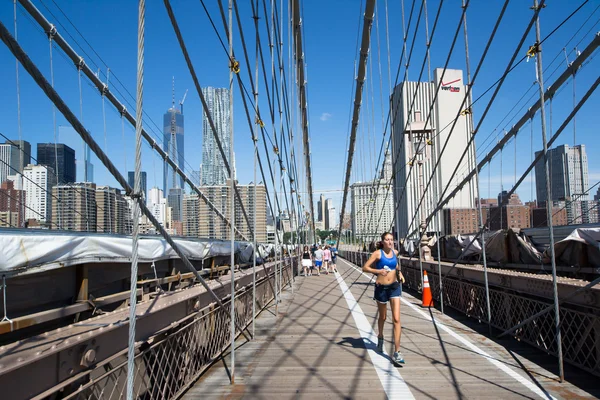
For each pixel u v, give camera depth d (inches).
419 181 490.3
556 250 245.0
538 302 209.8
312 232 1448.1
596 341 165.6
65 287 129.5
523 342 233.9
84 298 134.1
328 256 882.8
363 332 276.1
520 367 189.8
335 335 268.5
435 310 361.1
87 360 102.1
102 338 111.0
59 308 120.5
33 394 85.4
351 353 222.2
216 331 217.9
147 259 173.0
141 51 101.3
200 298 192.5
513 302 245.3
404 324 300.0
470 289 318.0
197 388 170.4
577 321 180.2
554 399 150.3
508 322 250.1
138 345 127.8
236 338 264.4
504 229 313.6
